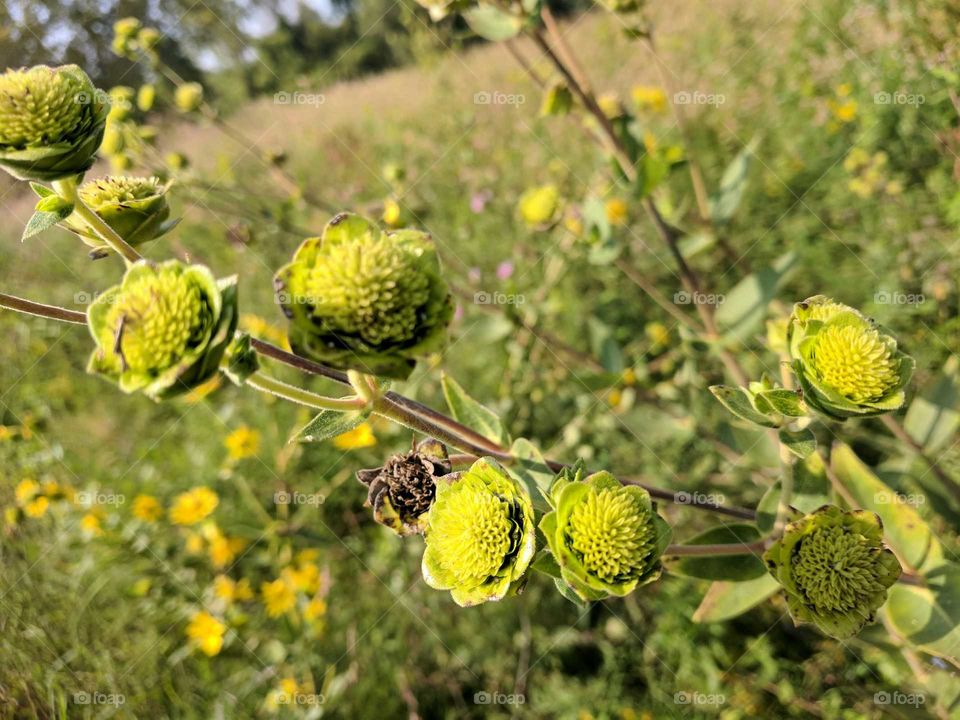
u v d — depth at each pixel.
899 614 0.17
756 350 0.31
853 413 0.13
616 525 0.12
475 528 0.12
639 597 0.31
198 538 0.34
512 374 0.36
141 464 0.40
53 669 0.28
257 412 0.40
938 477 0.23
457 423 0.15
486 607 0.32
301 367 0.13
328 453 0.37
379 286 0.10
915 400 0.23
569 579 0.12
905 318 0.32
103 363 0.11
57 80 0.12
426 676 0.32
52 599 0.31
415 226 0.44
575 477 0.13
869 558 0.13
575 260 0.40
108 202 0.14
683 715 0.28
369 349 0.11
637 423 0.32
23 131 0.12
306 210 0.42
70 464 0.39
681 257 0.28
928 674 0.18
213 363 0.10
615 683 0.30
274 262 0.47
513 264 0.44
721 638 0.29
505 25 0.24
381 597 0.33
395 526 0.13
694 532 0.31
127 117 0.33
